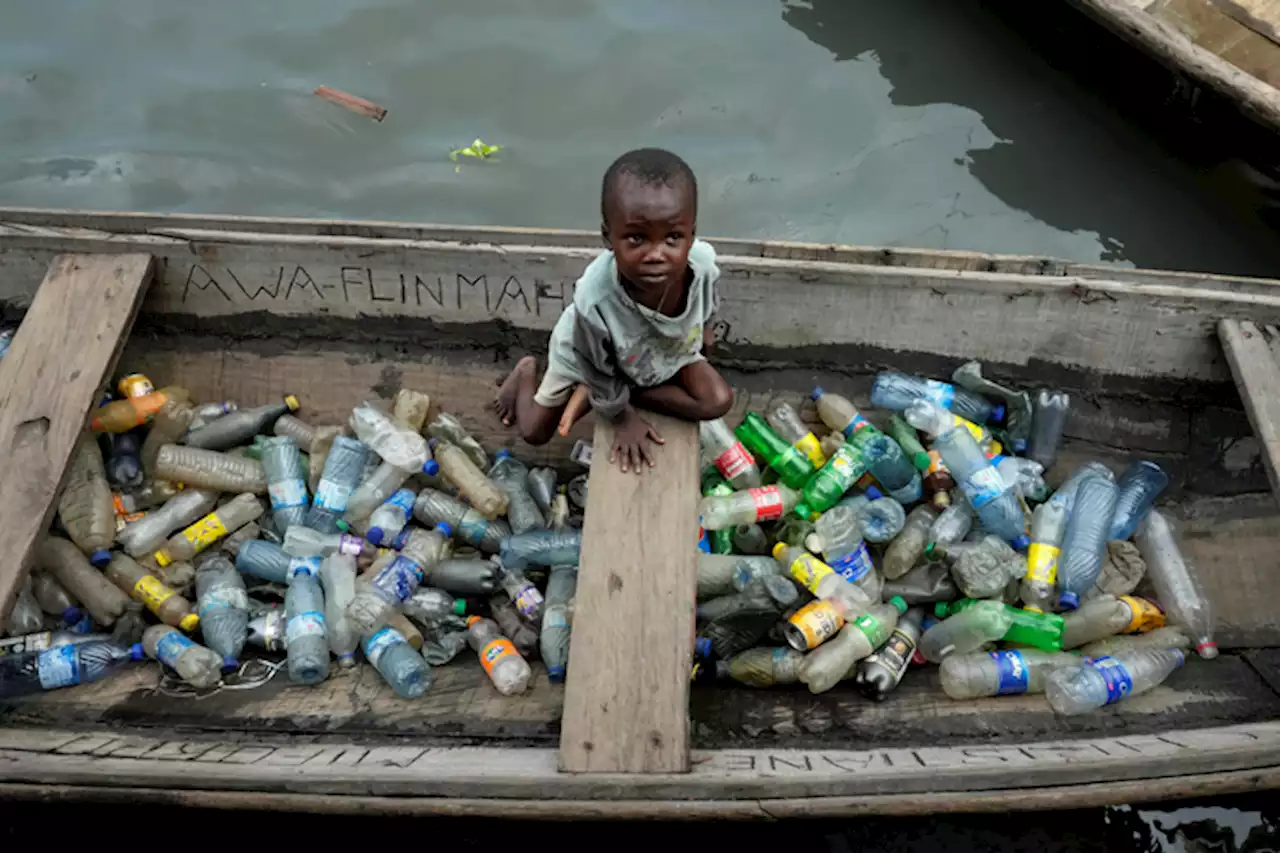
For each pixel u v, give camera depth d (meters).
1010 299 4.33
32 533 3.88
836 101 6.96
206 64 7.04
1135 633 4.12
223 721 3.80
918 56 7.27
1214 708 3.83
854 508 4.20
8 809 3.71
